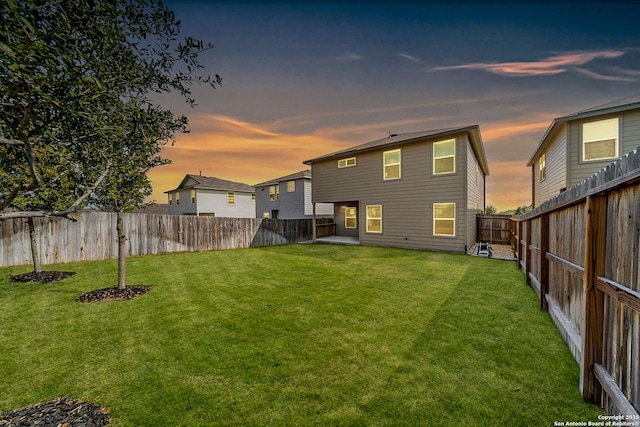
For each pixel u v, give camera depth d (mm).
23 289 5438
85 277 6438
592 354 2125
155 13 2131
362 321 3789
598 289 2082
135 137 3492
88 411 2094
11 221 7715
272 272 7043
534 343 3125
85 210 8820
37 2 1464
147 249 10297
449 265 7801
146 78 2373
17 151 2387
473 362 2736
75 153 2898
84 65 1748
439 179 10852
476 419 1980
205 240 11867
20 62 1384
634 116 7852
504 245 12898
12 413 2061
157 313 4168
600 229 2092
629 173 1537
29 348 3113
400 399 2199
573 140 8797
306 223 16203
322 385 2393
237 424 1967
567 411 2049
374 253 10359
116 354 2973
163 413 2080
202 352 2994
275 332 3471
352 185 13906
